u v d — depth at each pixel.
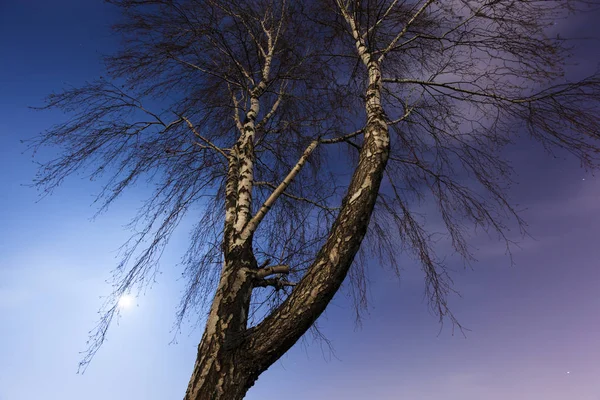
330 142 2.80
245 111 3.19
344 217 1.80
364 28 3.10
